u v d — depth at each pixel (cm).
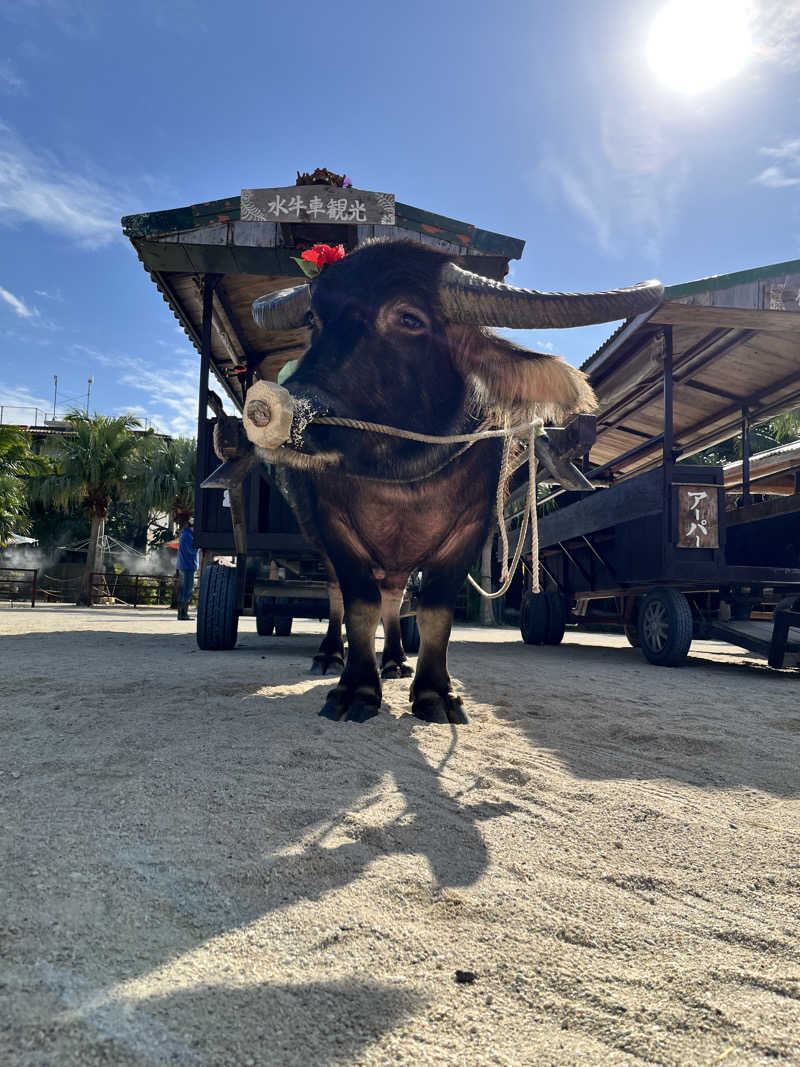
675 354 896
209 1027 142
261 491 834
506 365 404
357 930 182
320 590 759
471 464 429
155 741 352
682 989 162
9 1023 140
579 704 512
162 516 3981
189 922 182
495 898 204
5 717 400
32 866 208
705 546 768
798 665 781
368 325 367
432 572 452
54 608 2297
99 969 159
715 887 218
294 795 280
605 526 909
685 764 358
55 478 3098
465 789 301
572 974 167
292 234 789
